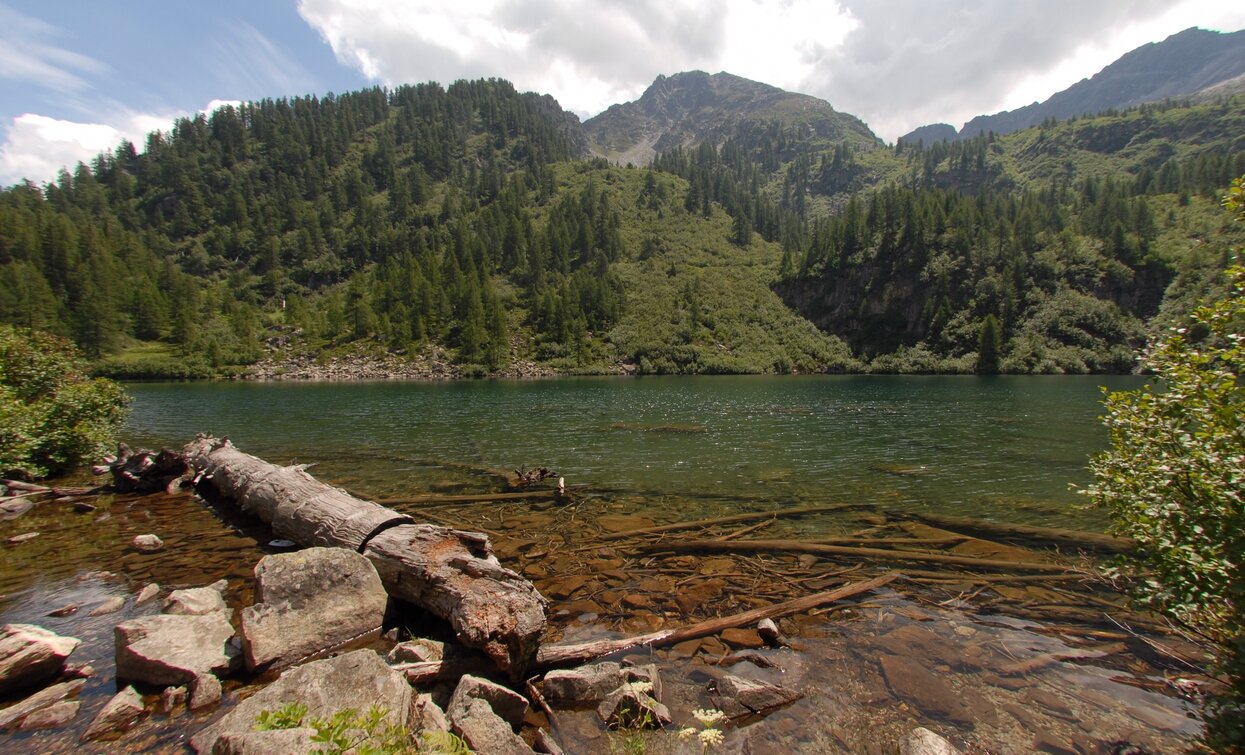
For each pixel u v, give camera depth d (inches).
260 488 494.9
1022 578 383.9
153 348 4188.0
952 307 4830.2
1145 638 296.5
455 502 601.9
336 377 3934.5
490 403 1955.0
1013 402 1852.9
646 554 436.1
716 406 1800.0
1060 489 665.0
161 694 243.6
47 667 251.9
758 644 294.8
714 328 5123.0
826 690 252.8
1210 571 213.6
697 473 761.6
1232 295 233.1
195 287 5265.8
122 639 259.0
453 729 209.5
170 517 523.5
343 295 6023.6
